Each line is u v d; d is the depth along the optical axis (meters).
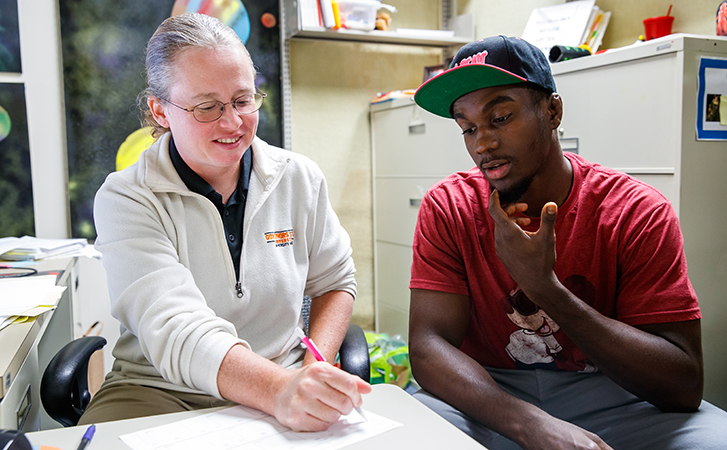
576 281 1.15
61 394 1.00
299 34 2.54
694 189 1.54
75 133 2.29
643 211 1.11
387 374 2.19
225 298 1.12
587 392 1.17
